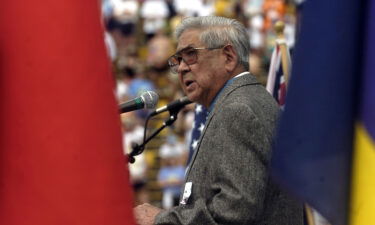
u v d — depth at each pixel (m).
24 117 4.02
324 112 4.34
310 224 6.97
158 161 18.31
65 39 3.99
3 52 4.03
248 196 5.80
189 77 6.38
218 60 6.32
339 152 4.36
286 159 4.39
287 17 21.47
